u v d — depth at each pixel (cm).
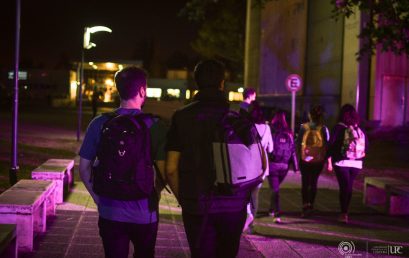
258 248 693
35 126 2802
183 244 682
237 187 380
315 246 712
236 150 381
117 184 366
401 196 938
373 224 865
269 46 3991
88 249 633
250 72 4534
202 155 385
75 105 5891
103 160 370
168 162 387
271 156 824
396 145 2203
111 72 5303
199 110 390
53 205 798
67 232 707
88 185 386
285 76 3631
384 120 2570
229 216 386
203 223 382
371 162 1786
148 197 376
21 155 1488
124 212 370
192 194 384
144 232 378
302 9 3319
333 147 853
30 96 6253
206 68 400
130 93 389
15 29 995
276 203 845
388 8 1309
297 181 1288
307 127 875
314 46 3158
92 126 383
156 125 383
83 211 841
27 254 602
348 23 2673
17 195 650
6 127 2650
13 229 462
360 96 2573
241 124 389
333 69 2877
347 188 855
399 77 2589
